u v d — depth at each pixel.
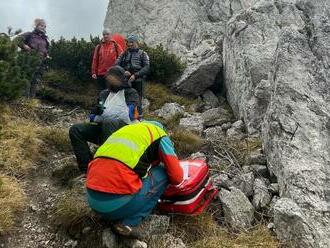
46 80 6.08
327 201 3.24
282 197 3.40
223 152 4.23
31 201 3.35
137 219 2.81
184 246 2.90
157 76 6.38
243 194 3.39
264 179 3.79
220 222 3.26
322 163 3.49
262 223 3.27
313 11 5.73
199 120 5.14
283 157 3.56
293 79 4.05
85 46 6.38
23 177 3.65
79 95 5.92
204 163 3.31
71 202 3.18
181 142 4.44
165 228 2.96
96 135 3.44
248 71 5.11
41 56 5.34
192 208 3.07
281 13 5.76
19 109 4.80
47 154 4.10
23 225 3.09
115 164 2.69
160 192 2.91
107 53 5.35
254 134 4.64
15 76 4.61
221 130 5.00
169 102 5.93
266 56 5.11
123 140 2.75
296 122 3.75
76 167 3.75
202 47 6.95
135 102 3.59
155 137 2.84
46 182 3.63
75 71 6.31
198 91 6.20
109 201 2.69
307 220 3.03
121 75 3.42
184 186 3.03
